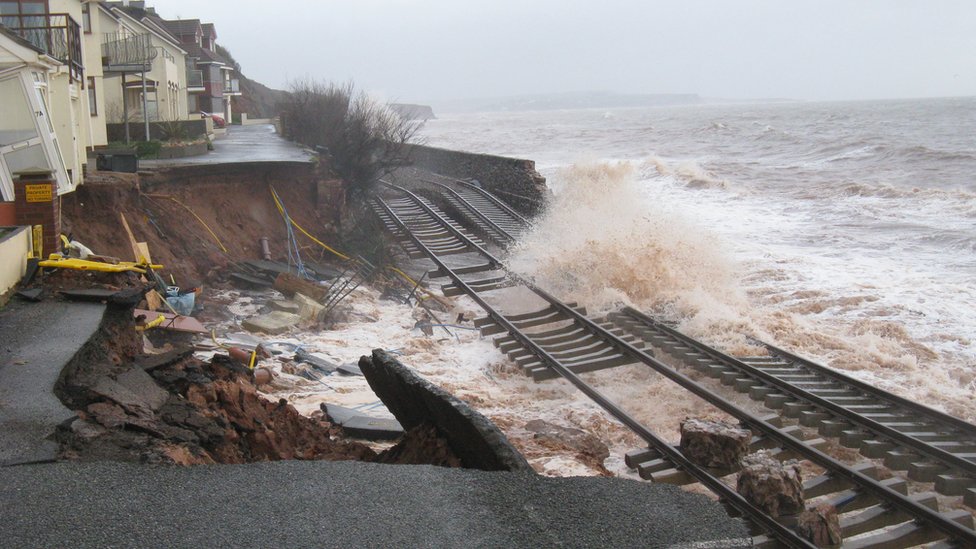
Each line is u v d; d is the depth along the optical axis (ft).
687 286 49.55
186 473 13.99
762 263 63.36
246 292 47.03
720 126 334.85
